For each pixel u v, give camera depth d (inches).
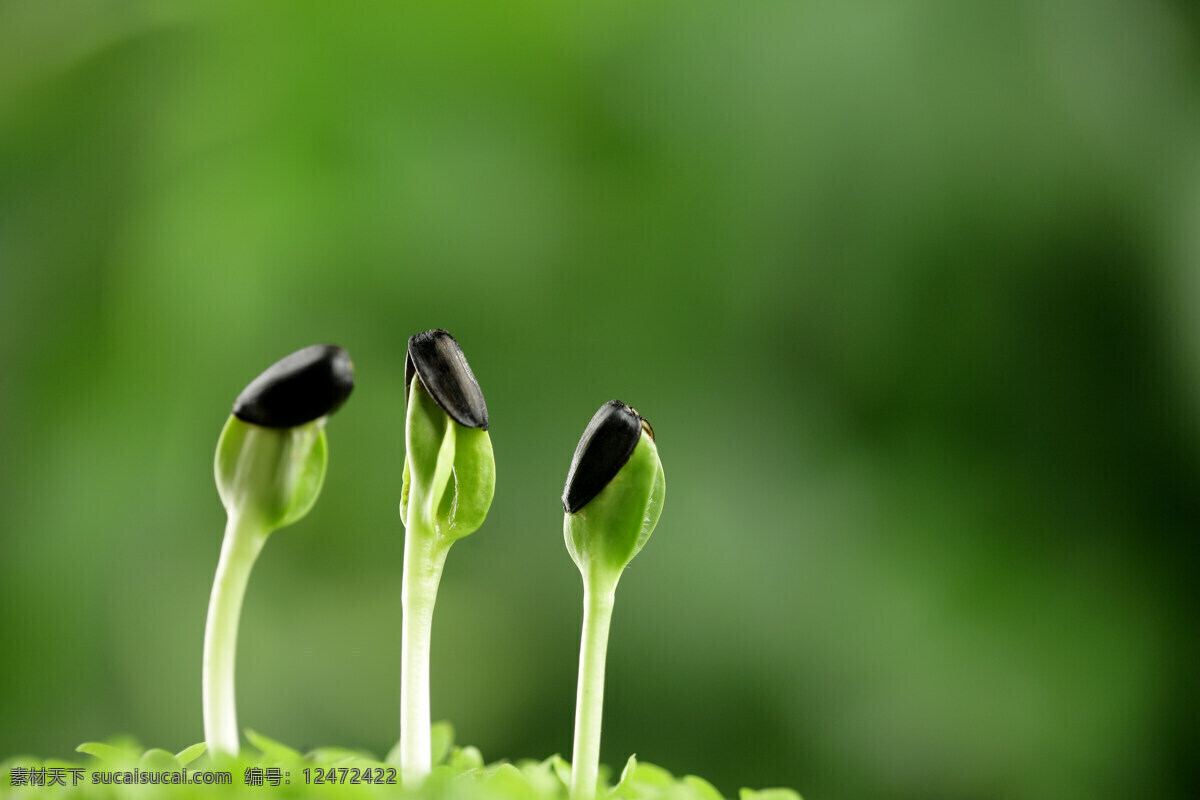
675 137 50.0
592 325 50.3
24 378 45.6
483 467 14.8
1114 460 44.8
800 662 45.5
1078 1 45.6
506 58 50.2
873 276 46.3
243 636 46.3
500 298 50.1
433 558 14.8
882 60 46.8
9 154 46.8
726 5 49.4
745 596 46.3
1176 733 43.6
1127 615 44.0
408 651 14.8
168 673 45.4
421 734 14.8
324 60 48.4
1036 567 44.6
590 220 50.7
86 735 44.6
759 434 47.8
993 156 45.4
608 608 14.8
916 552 45.3
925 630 44.5
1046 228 45.0
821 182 47.5
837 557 45.8
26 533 44.9
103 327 46.4
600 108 50.8
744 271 48.8
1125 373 44.7
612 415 14.7
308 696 46.7
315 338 48.6
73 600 44.9
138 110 47.8
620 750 45.9
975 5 46.0
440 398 14.7
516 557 48.7
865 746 44.5
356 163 48.4
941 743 44.0
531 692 47.5
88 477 45.4
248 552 14.8
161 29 48.1
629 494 14.8
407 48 49.2
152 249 47.1
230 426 14.8
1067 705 43.7
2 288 46.1
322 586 47.6
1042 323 45.0
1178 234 44.4
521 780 14.7
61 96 47.3
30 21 47.5
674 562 46.8
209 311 47.2
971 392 45.3
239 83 48.0
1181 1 45.4
